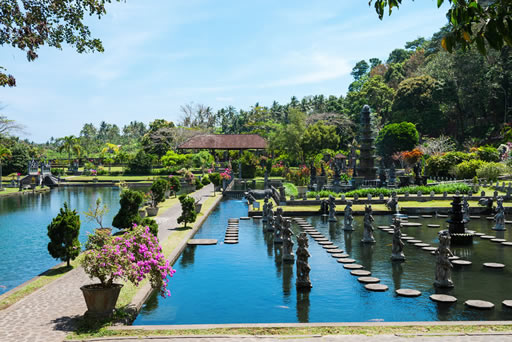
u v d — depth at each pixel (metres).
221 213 35.12
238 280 14.80
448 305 11.91
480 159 50.78
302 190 49.72
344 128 90.25
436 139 69.25
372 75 117.44
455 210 22.14
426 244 20.80
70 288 12.08
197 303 12.20
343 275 15.28
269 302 12.30
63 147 104.69
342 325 9.04
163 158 83.38
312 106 131.50
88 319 9.33
